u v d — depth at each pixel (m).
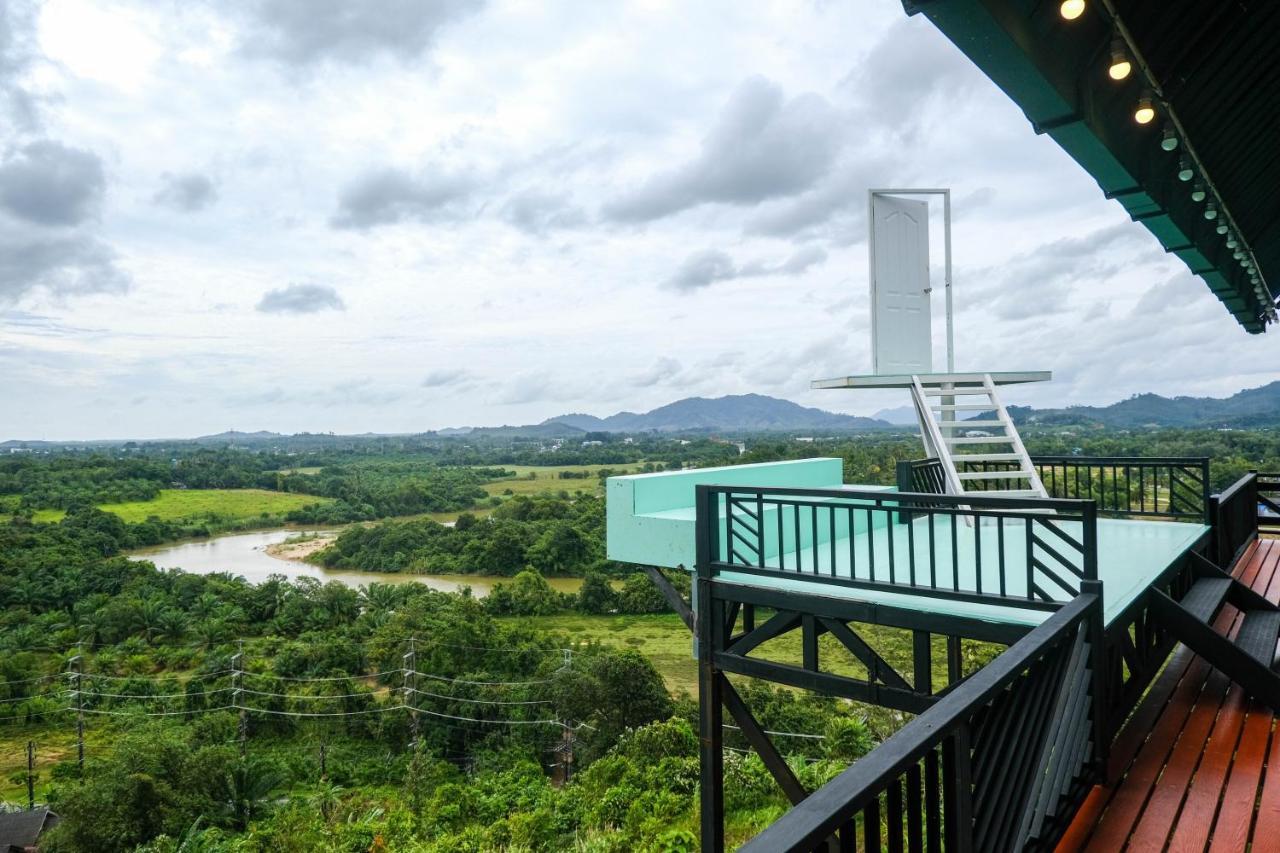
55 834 28.45
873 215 7.62
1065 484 7.89
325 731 40.28
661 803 13.32
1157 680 4.29
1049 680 2.57
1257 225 5.17
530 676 42.56
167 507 119.44
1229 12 2.78
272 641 53.41
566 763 35.34
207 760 31.19
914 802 1.51
